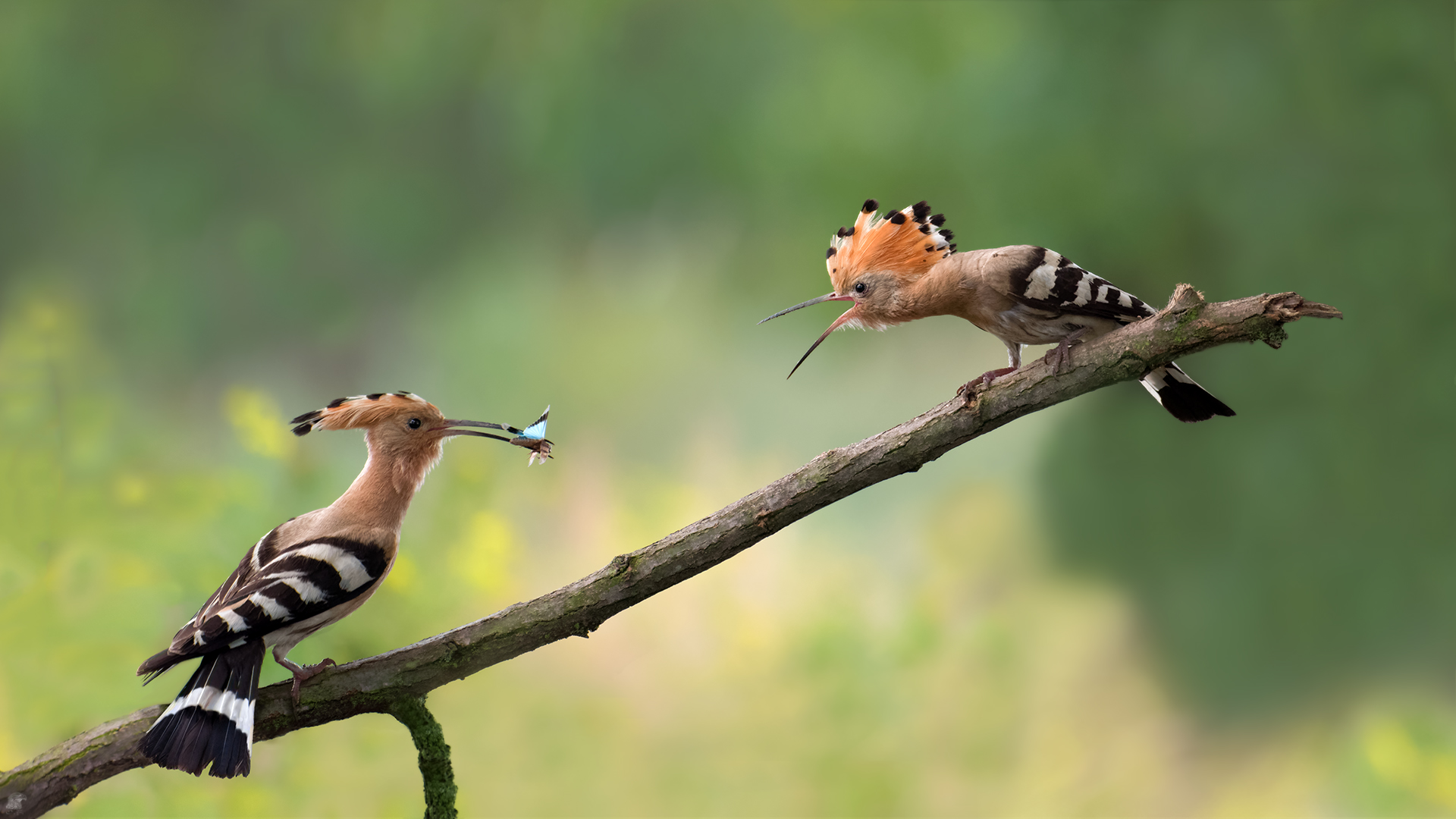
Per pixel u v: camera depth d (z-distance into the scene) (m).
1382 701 13.24
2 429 7.70
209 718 4.79
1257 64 14.20
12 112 26.22
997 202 15.45
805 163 17.55
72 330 8.41
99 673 7.43
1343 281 13.96
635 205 23.08
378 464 5.52
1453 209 13.65
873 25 17.69
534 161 23.08
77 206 27.73
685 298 25.19
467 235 28.11
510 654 4.94
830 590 13.35
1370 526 14.01
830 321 19.33
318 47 25.84
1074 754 12.66
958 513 16.92
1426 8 13.68
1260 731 13.55
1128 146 14.70
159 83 26.55
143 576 7.55
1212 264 15.20
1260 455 14.42
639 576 4.87
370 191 27.25
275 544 5.34
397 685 4.91
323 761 7.95
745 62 20.64
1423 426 13.79
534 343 26.02
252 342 29.05
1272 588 14.33
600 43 21.58
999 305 6.07
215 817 7.50
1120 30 14.96
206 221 27.44
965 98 16.08
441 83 25.05
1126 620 14.93
